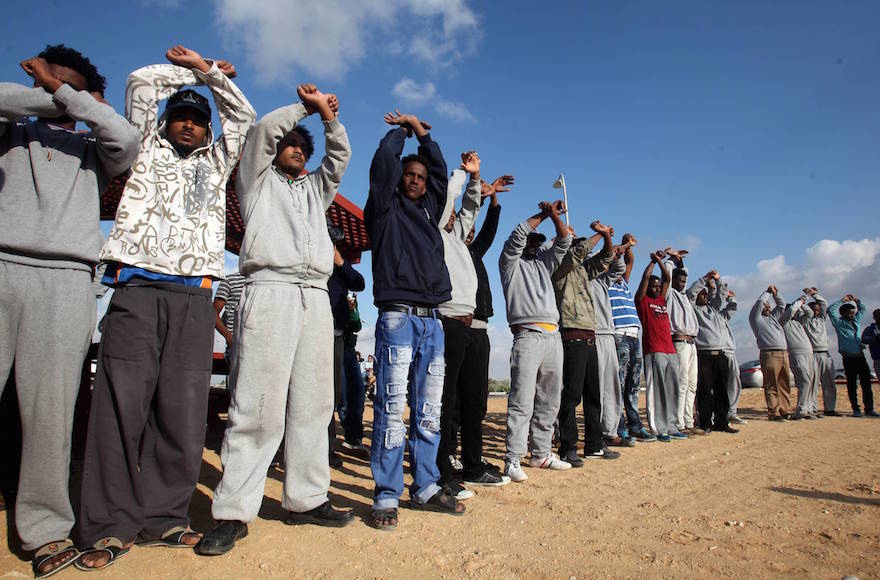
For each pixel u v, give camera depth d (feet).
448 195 13.08
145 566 7.95
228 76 10.29
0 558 7.93
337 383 16.15
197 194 9.41
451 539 9.88
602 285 21.26
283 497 10.02
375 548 9.21
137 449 8.64
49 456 7.91
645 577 8.25
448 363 13.01
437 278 11.41
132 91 8.96
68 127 8.89
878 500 13.06
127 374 8.41
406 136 12.01
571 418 17.76
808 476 15.98
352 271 16.87
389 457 10.67
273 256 9.60
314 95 9.80
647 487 14.56
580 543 9.87
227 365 17.33
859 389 54.90
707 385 27.14
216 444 16.61
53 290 7.99
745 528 10.84
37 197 8.05
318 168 10.79
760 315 34.47
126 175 13.34
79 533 8.24
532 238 17.42
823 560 8.99
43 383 7.88
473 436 14.39
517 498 13.16
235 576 7.82
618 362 21.93
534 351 15.84
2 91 7.52
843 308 36.91
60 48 8.71
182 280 9.04
